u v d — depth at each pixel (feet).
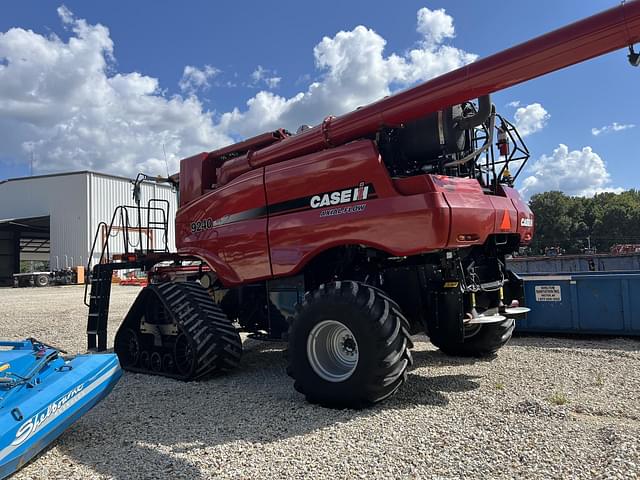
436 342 21.02
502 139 17.80
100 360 13.21
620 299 24.63
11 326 36.94
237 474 10.14
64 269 120.88
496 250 17.98
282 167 17.67
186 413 14.53
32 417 10.36
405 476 9.78
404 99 15.12
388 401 14.84
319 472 10.10
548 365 19.04
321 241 16.16
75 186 127.75
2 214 136.98
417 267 15.96
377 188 14.93
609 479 9.26
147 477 10.21
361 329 13.82
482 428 12.13
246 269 18.67
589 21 11.91
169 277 24.68
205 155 21.98
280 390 16.85
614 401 14.19
